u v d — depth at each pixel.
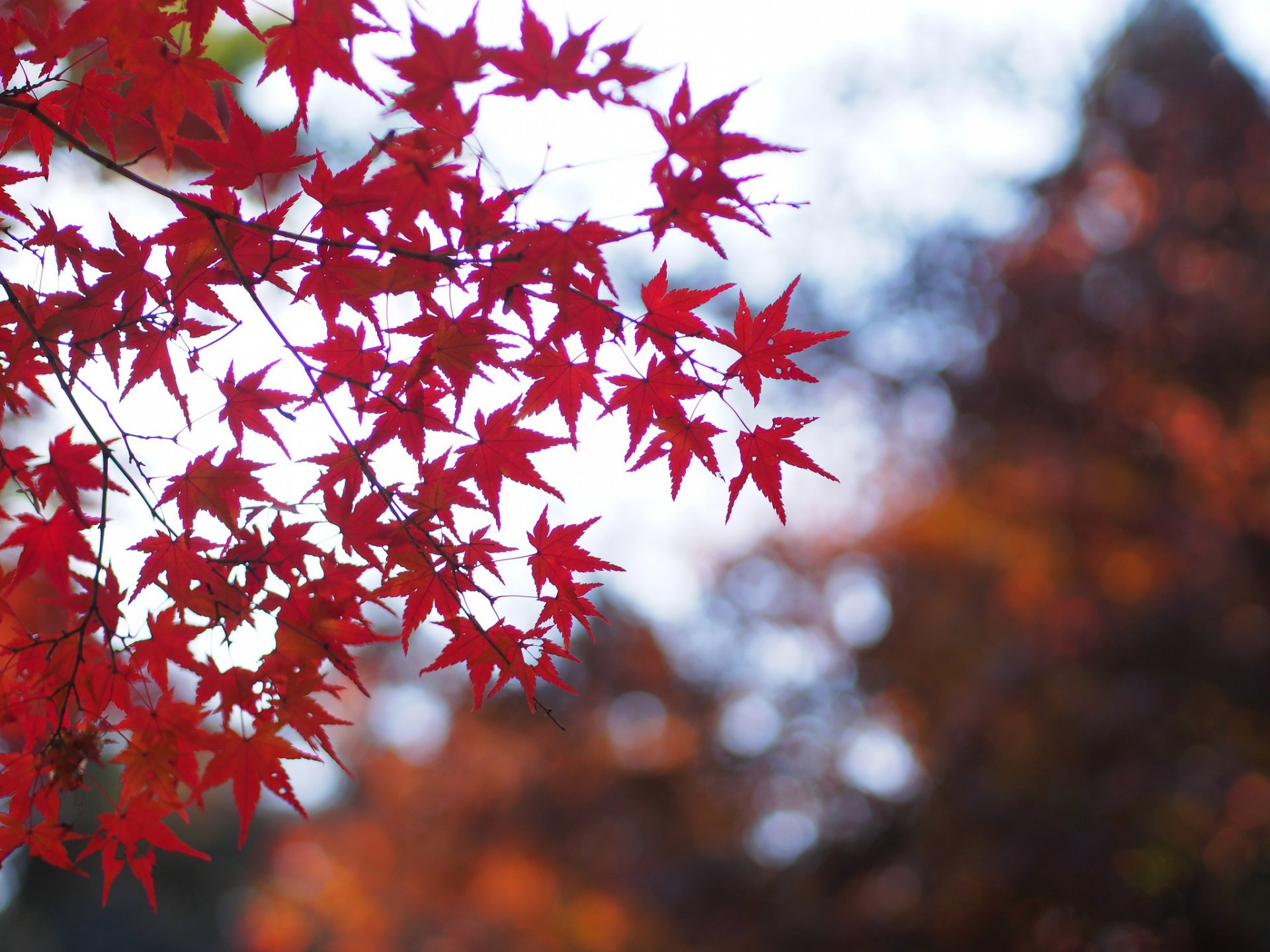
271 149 1.71
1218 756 10.78
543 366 1.92
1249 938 10.23
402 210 1.67
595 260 1.67
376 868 18.66
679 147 1.54
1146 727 10.93
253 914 20.03
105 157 1.72
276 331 1.81
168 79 1.66
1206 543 12.59
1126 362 13.96
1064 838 10.53
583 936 17.64
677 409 1.98
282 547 1.92
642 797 14.92
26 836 1.98
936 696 13.96
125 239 1.83
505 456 1.99
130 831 2.03
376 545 1.94
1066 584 13.83
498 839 15.85
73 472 1.86
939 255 15.12
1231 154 13.78
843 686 15.09
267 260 1.84
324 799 24.16
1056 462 14.57
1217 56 14.57
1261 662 10.91
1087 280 14.56
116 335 1.89
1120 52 15.44
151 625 1.92
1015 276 14.70
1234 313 13.22
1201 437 13.78
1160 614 11.63
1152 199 14.57
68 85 1.92
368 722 19.48
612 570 2.03
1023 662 12.08
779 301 1.87
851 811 13.63
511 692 14.69
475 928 18.75
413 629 2.04
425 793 17.83
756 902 13.13
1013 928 11.25
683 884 13.38
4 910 20.89
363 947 18.97
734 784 14.92
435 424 1.96
